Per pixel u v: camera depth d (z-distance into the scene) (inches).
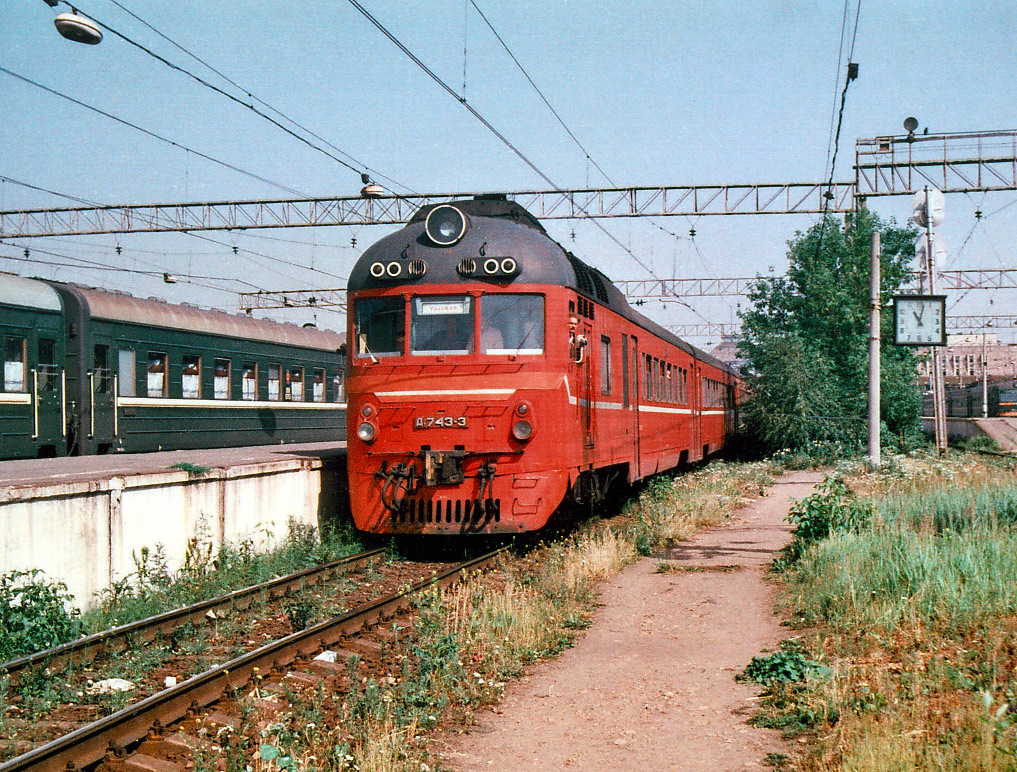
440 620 331.9
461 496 472.4
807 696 248.1
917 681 243.0
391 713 242.7
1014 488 572.4
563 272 494.6
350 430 491.2
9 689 265.4
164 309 818.2
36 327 690.8
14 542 338.3
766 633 336.8
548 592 394.9
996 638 276.7
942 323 880.9
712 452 1143.0
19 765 198.5
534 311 481.7
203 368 848.3
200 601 381.4
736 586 423.2
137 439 771.4
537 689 279.1
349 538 533.6
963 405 2321.6
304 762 208.2
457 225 487.2
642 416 698.2
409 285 486.0
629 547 510.6
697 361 1003.3
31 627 302.4
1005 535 414.9
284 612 367.2
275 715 242.4
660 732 238.5
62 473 502.6
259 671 276.1
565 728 244.1
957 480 737.0
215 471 450.9
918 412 1293.1
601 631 350.6
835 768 202.4
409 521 477.1
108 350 746.8
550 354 480.4
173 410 810.2
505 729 244.4
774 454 1213.7
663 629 350.0
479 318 478.6
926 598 321.7
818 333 1291.8
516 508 469.4
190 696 249.0
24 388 677.9
